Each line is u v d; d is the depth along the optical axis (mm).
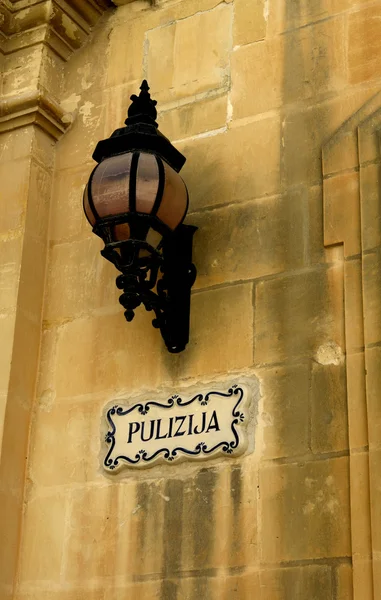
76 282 5715
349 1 5574
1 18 6285
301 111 5453
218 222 5410
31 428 5438
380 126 5098
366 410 4570
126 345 5395
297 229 5176
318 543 4492
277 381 4883
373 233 4875
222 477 4832
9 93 6176
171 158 5172
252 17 5848
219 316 5184
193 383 5105
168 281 5258
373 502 4355
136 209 4832
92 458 5203
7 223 5840
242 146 5543
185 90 5879
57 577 5023
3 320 5559
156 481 4988
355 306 4812
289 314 5000
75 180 6012
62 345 5578
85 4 6312
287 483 4664
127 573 4871
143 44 6172
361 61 5398
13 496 5242
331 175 5164
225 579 4637
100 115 6117
